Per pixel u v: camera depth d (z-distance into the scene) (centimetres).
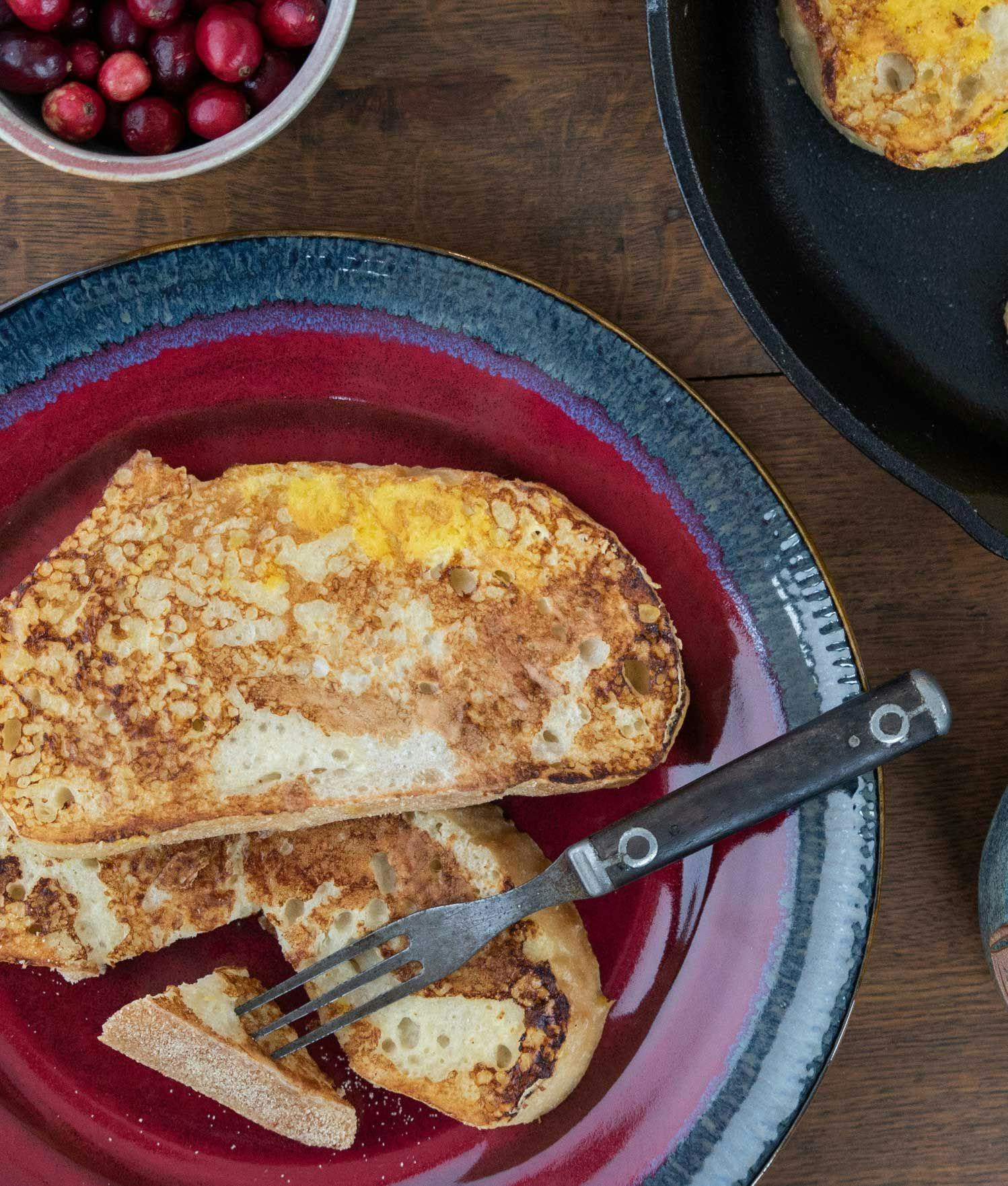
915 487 54
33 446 58
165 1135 59
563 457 58
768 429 60
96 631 56
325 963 57
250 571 56
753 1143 58
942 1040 61
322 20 55
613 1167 59
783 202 58
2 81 55
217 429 59
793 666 58
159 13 54
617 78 60
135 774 56
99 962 59
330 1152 59
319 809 57
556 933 58
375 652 56
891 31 55
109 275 57
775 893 58
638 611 57
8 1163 59
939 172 58
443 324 57
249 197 60
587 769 57
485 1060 58
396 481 57
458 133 60
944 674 61
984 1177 61
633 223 60
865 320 59
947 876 61
